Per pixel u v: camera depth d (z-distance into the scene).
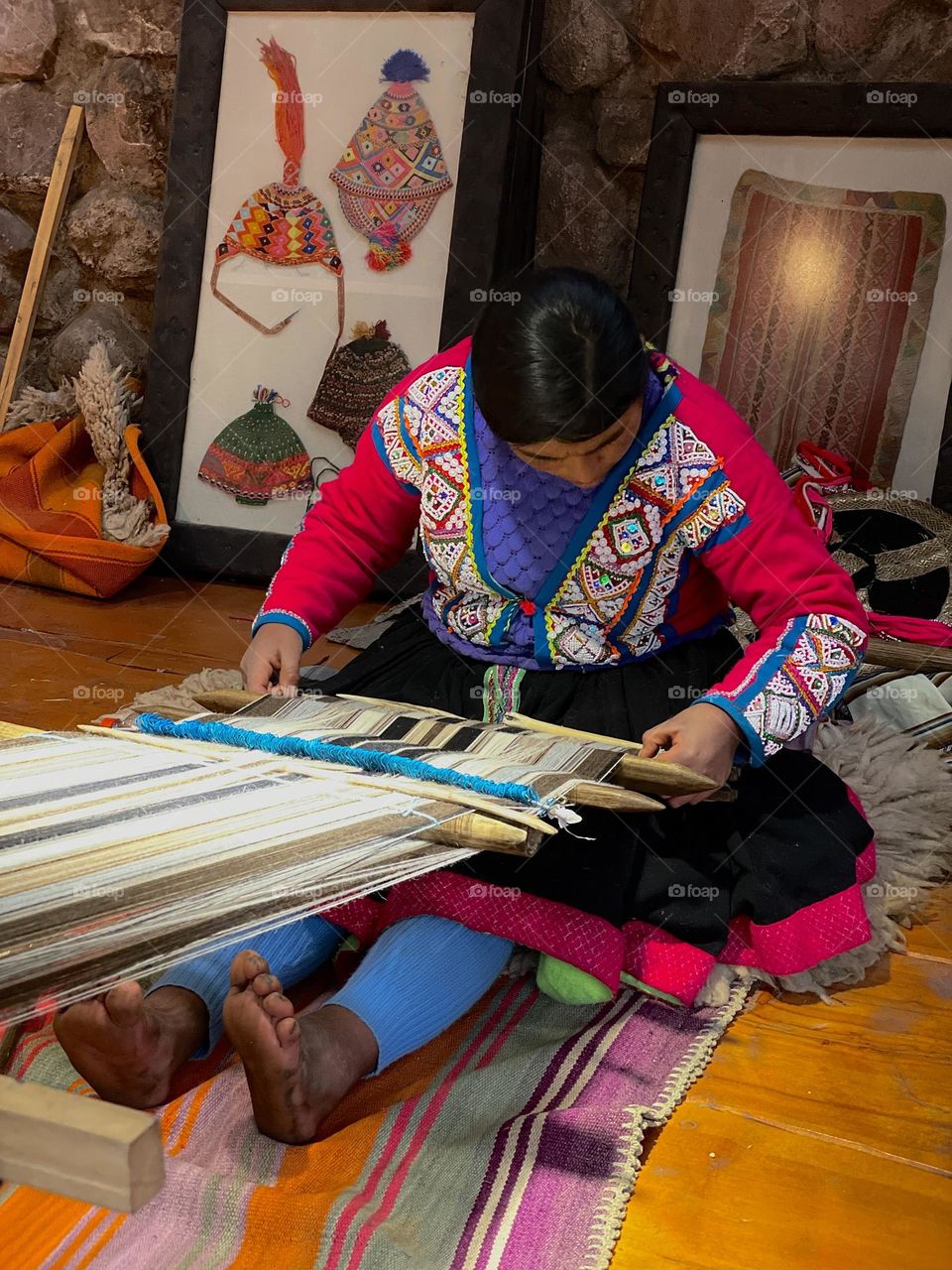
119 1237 0.99
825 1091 1.30
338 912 1.35
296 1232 1.01
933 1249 1.08
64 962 0.69
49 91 3.36
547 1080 1.27
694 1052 1.33
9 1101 0.64
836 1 2.73
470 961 1.29
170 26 3.20
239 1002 1.02
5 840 0.87
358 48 2.94
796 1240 1.08
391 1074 1.26
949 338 2.71
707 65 2.85
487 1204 1.07
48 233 3.31
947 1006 1.48
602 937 1.33
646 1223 1.09
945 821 1.85
